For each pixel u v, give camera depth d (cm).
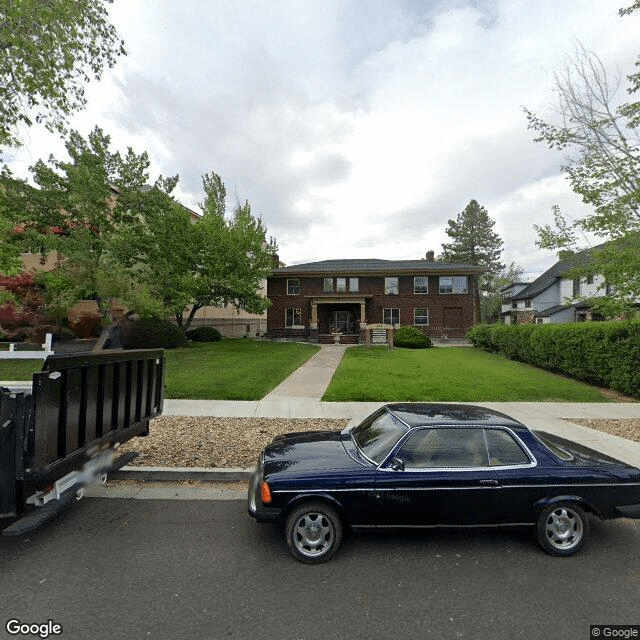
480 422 454
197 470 620
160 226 2122
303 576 374
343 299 3675
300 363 1975
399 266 3916
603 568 396
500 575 381
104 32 1308
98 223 1947
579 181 1080
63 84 1247
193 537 446
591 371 1430
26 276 1830
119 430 511
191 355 2067
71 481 428
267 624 308
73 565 387
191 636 293
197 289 2309
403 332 2955
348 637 295
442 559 409
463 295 3744
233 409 1027
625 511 426
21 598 335
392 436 452
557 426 922
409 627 307
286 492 407
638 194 954
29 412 356
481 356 2353
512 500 421
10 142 1249
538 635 300
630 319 1141
